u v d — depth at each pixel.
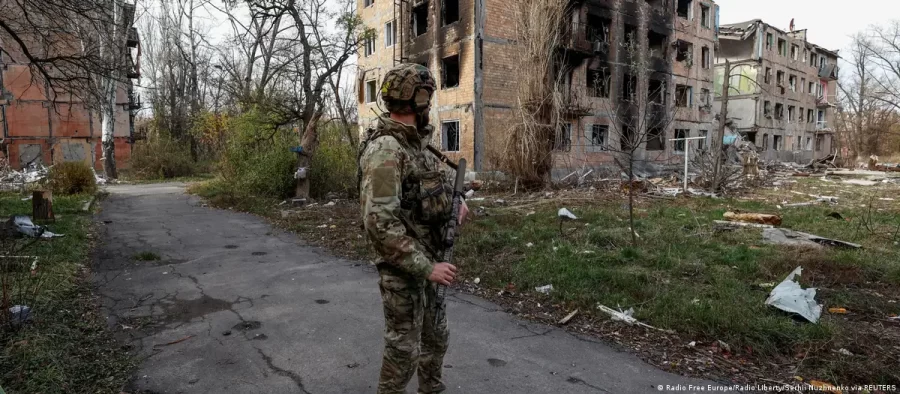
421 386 2.58
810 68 45.09
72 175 15.09
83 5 9.26
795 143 43.34
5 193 14.98
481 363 3.38
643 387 3.04
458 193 2.33
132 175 26.69
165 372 3.20
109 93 24.34
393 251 1.98
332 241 7.92
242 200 13.24
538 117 15.28
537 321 4.23
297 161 13.42
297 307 4.59
